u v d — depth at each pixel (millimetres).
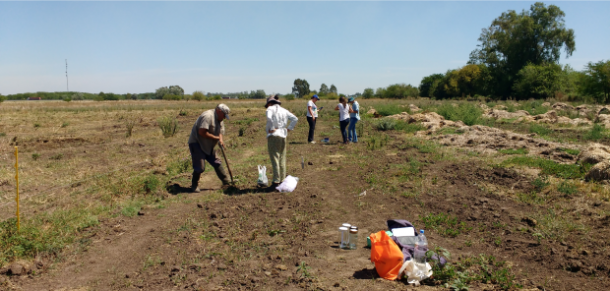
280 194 6793
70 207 6148
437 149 10281
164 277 4066
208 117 6863
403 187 7066
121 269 4281
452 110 20562
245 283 3873
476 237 4949
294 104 40344
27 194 6852
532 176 7223
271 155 7250
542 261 4219
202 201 6551
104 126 18281
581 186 6453
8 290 3820
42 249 4621
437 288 3727
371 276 3984
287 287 3777
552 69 46656
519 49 53875
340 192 6988
